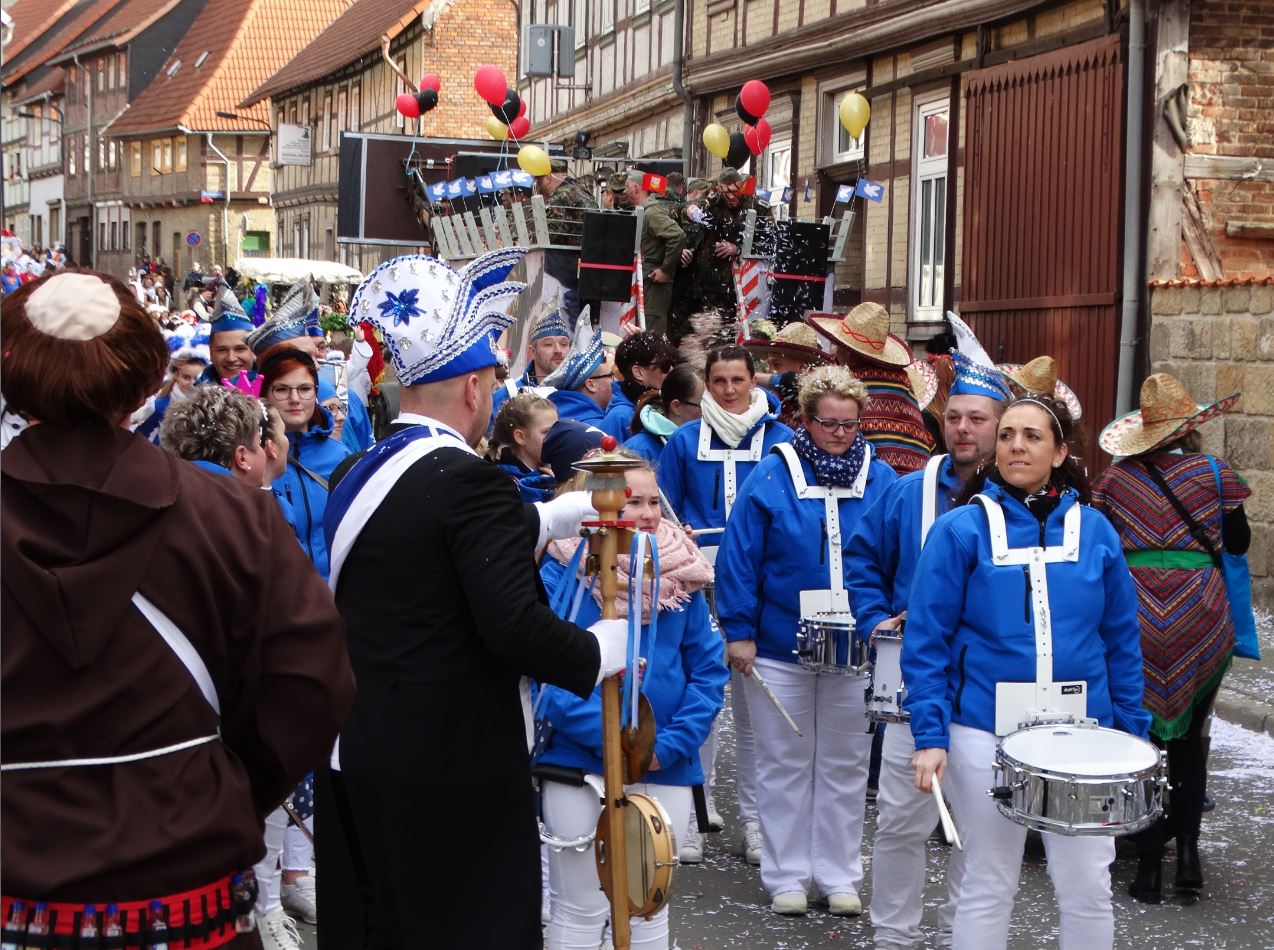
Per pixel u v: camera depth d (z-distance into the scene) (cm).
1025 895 640
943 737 461
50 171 8575
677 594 473
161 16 7288
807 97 1997
